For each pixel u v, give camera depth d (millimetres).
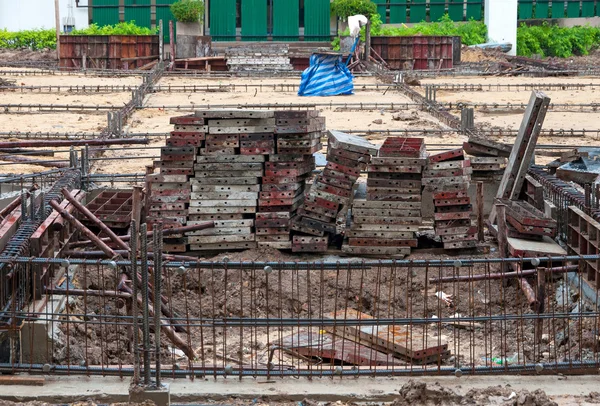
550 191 26984
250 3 107562
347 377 17047
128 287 20344
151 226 26562
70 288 22047
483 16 116438
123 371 16953
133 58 94125
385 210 26250
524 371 17266
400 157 25953
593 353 19125
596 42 124125
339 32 105812
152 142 43562
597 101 61719
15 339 18125
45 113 54875
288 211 26719
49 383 16688
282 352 19250
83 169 30453
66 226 23844
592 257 17656
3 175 31547
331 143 27500
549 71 86562
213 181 26594
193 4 103000
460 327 21844
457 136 45938
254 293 23750
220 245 26688
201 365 17984
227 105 57469
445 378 17094
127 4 111812
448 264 17406
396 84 71250
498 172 29078
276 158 26547
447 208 26469
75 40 94562
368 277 24828
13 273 17828
